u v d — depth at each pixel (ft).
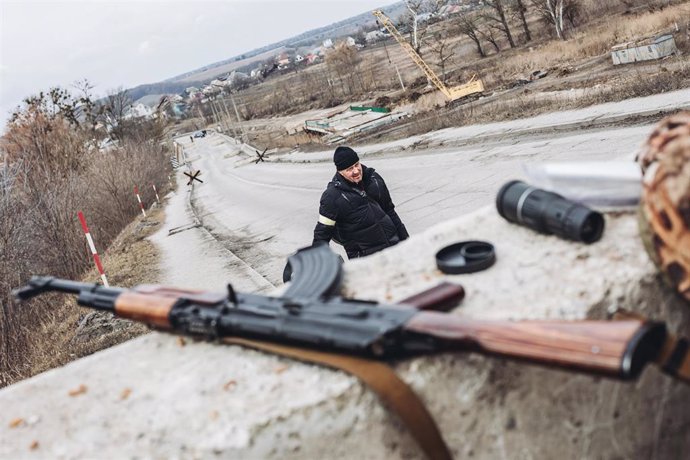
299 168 112.37
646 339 4.48
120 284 43.80
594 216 6.85
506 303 6.28
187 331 6.92
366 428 5.45
